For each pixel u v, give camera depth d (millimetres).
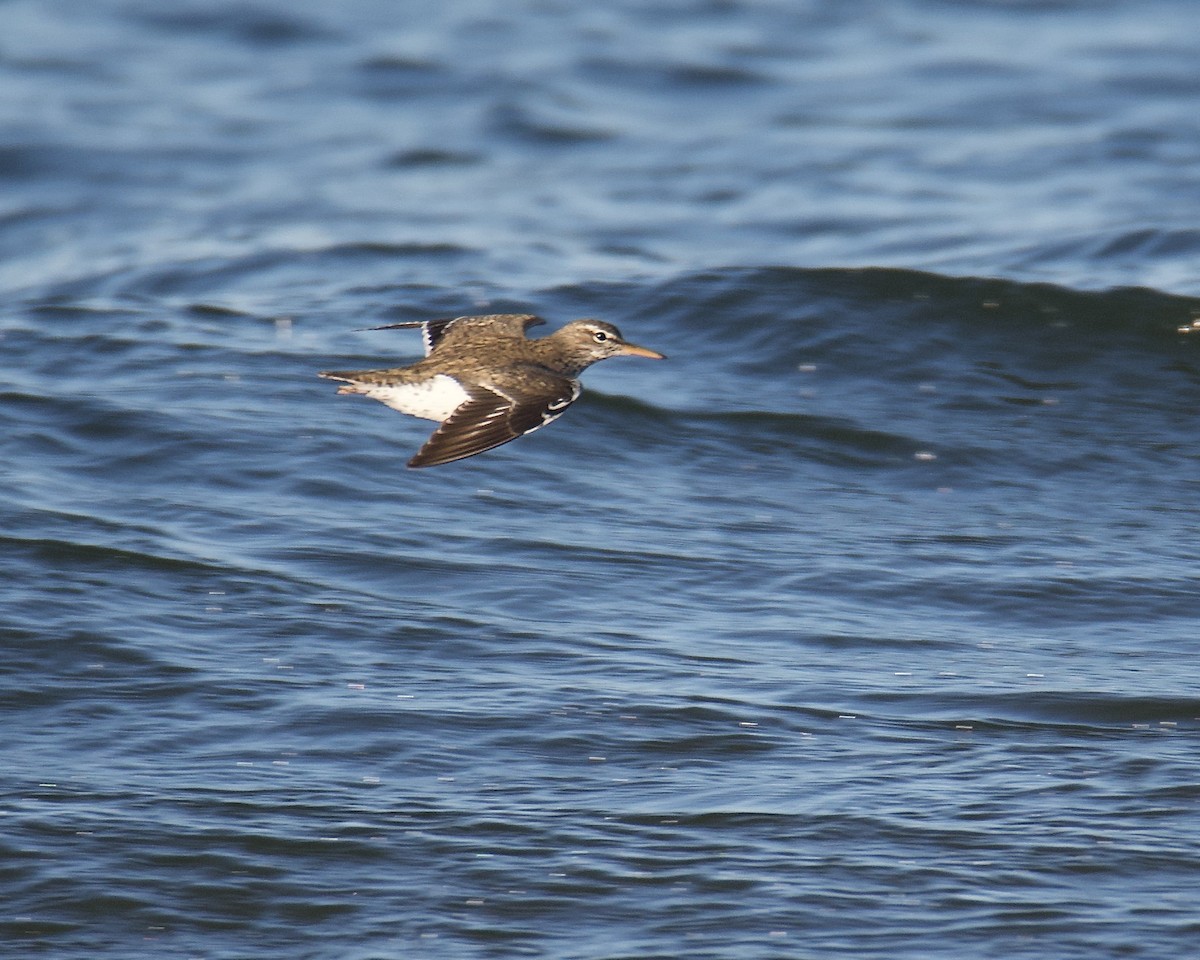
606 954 10094
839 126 32281
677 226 26375
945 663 13609
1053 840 11242
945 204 27016
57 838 11070
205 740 12250
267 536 15359
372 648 13516
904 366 19641
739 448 17734
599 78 35750
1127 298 20828
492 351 12289
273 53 37469
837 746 12375
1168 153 29391
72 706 12586
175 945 10195
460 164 30438
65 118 32875
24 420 17359
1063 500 16844
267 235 25656
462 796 11688
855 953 10078
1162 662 13672
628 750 12250
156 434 17172
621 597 14555
